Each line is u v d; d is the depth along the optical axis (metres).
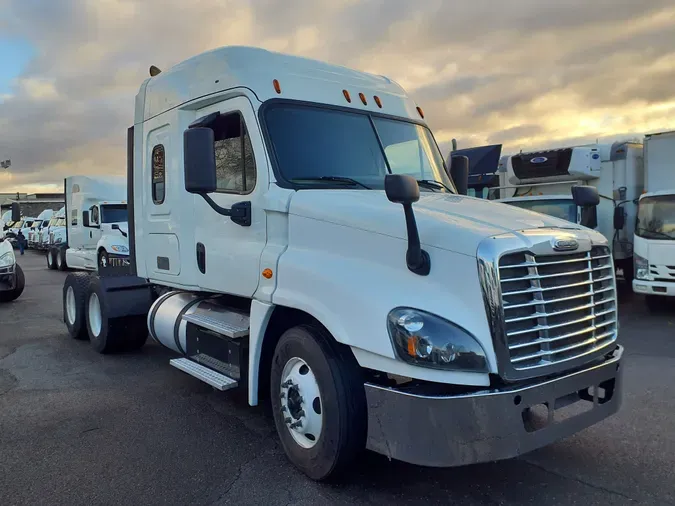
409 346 3.26
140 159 6.13
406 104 5.45
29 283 17.75
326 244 3.97
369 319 3.46
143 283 7.52
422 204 4.06
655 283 10.33
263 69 4.64
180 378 6.57
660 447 4.48
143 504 3.73
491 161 12.61
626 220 12.73
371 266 3.67
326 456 3.78
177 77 5.46
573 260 3.59
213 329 4.89
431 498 3.76
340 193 4.19
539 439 3.32
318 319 3.78
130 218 6.51
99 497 3.82
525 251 3.33
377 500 3.74
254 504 3.72
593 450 4.45
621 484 3.91
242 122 4.61
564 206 11.79
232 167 4.74
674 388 5.97
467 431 3.17
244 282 4.55
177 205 5.47
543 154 13.49
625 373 6.58
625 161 12.68
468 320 3.26
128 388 6.20
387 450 3.47
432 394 3.28
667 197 10.43
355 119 4.91
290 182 4.34
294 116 4.59
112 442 4.74
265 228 4.41
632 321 9.85
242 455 4.46
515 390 3.20
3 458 4.44
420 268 3.40
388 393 3.44
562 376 3.44
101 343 7.55
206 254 5.05
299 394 4.00
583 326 3.67
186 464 4.31
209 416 5.33
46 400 5.81
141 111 6.08
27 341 8.66
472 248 3.28
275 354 4.24
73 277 8.48
